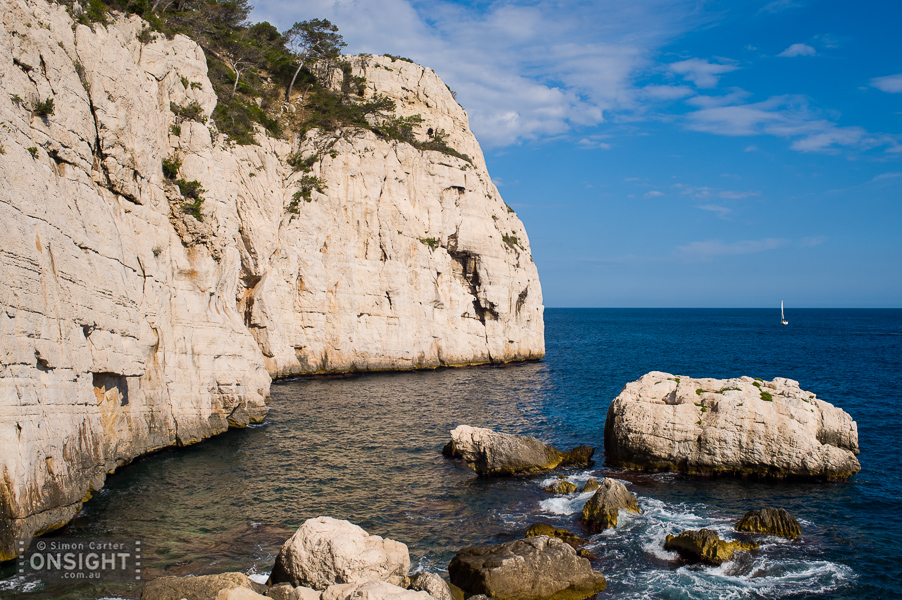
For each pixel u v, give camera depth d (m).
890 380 63.06
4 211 17.81
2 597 15.66
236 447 32.34
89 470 22.12
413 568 19.05
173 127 35.34
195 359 33.69
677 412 29.77
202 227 34.88
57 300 20.39
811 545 21.28
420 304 72.50
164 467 27.77
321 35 80.31
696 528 22.59
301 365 61.62
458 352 76.56
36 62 21.66
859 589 18.30
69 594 16.06
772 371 72.38
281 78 78.44
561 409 47.72
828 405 29.59
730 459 28.45
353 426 38.91
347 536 16.50
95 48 26.55
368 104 75.56
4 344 17.14
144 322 28.55
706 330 174.75
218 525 21.55
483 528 22.56
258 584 15.38
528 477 28.98
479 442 29.78
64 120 23.09
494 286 79.38
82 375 21.86
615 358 90.56
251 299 54.94
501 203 89.69
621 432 30.47
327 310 64.19
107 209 25.97
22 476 17.66
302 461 30.42
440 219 77.00
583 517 23.36
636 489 26.97
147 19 35.56
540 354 88.50
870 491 26.77
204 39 60.00
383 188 70.44
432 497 25.95
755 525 22.38
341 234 65.50
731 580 18.75
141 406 28.59
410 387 56.59
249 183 51.75
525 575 17.47
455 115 88.50
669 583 18.58
